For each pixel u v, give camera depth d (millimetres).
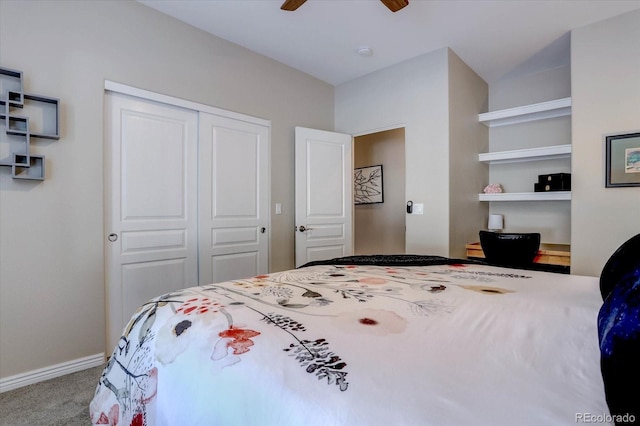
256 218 3361
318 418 547
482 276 1488
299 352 728
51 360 2125
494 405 527
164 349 884
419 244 3379
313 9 2613
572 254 2803
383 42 3113
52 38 2129
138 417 879
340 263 1912
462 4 2535
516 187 3809
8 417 1688
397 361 670
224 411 668
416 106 3416
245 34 2990
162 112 2695
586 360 666
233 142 3162
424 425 495
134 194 2545
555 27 2828
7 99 1934
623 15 2604
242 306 1033
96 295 2314
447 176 3176
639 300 562
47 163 2109
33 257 2064
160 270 2689
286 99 3627
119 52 2428
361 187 5402
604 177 2660
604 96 2674
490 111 4008
